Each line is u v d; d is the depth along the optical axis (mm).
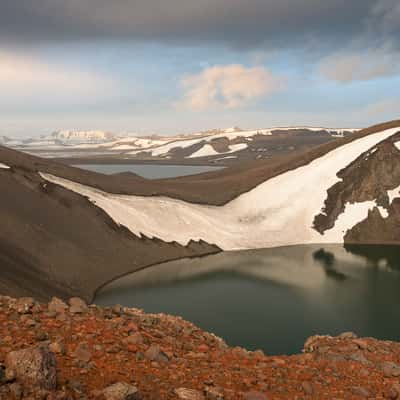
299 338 36938
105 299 48812
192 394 7609
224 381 8898
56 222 62281
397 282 56344
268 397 8375
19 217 56875
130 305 46406
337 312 44375
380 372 10469
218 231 84625
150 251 69500
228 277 59188
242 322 41094
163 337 11375
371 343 13047
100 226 68250
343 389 9312
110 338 9898
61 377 7277
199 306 45906
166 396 7492
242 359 10688
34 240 54250
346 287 54188
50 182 72500
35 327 9625
